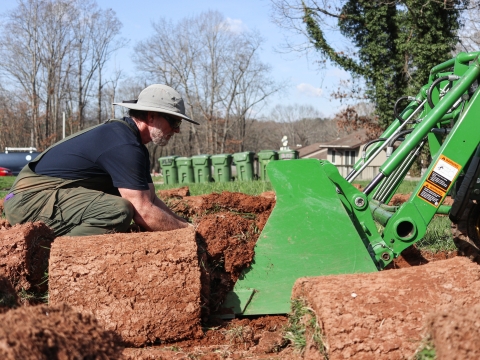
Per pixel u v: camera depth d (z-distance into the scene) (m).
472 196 5.21
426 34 24.67
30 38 52.34
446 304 3.01
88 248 3.68
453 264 3.29
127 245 3.71
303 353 3.21
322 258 4.14
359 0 25.58
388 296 3.04
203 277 3.85
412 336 2.90
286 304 4.12
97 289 3.62
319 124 93.19
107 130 4.54
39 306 2.56
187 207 5.63
